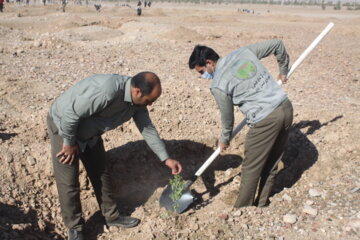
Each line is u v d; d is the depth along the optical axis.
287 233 3.45
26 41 12.17
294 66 4.02
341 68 8.99
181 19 24.30
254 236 3.49
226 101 3.36
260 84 3.36
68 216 3.50
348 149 4.68
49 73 7.51
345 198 3.84
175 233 3.60
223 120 3.50
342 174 4.27
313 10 53.50
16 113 5.44
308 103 6.16
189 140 4.93
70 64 8.34
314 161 4.59
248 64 3.36
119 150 4.61
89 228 3.94
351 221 3.46
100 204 3.77
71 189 3.39
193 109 5.45
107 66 8.30
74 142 3.11
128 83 3.04
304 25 23.11
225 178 4.66
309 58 10.28
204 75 3.60
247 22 24.97
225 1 79.00
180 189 3.71
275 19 27.94
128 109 3.19
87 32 15.33
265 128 3.42
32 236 3.44
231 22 24.59
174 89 5.76
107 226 3.92
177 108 5.38
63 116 2.94
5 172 4.08
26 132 4.72
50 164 4.23
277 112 3.38
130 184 4.52
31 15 25.38
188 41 13.02
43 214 3.90
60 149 3.23
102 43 11.87
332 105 6.07
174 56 9.93
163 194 4.08
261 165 3.62
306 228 3.47
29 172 4.19
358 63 9.67
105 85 2.93
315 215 3.63
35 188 4.16
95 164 3.53
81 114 2.94
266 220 3.68
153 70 8.20
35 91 6.38
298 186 4.24
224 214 3.78
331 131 5.07
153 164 4.71
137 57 9.52
